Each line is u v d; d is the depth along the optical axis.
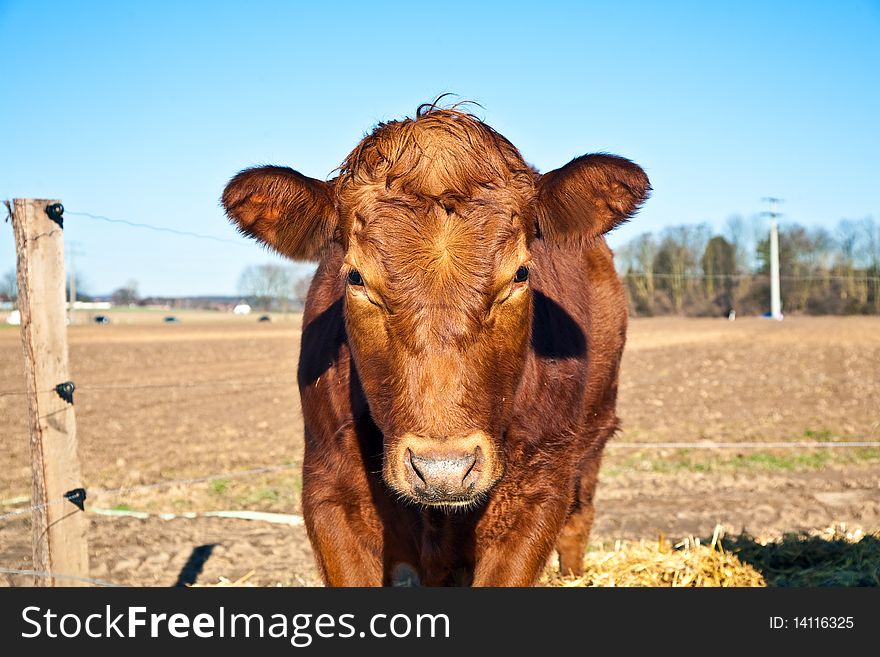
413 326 3.14
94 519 8.03
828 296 62.81
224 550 7.07
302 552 7.06
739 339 35.94
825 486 9.35
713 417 14.63
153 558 6.81
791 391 18.38
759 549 6.57
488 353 3.22
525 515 4.09
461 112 3.64
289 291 86.38
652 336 38.41
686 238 60.38
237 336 46.19
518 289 3.36
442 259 3.16
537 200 3.69
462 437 3.11
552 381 4.15
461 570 4.20
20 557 6.67
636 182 3.58
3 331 52.16
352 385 3.85
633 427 13.59
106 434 13.48
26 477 9.78
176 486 9.60
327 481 3.97
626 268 59.25
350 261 3.34
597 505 8.61
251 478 10.05
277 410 16.41
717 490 9.22
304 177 3.61
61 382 5.09
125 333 49.59
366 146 3.52
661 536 6.44
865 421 14.02
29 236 4.96
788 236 64.12
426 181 3.32
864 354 28.11
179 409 16.55
